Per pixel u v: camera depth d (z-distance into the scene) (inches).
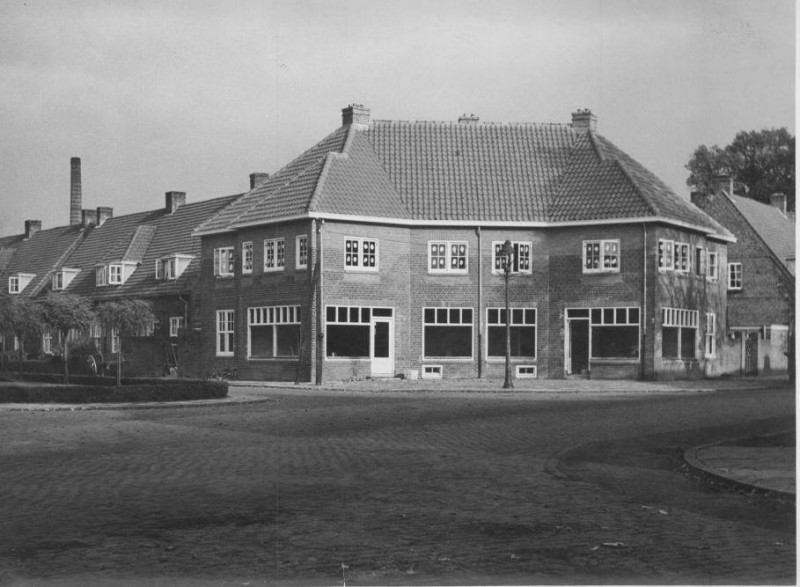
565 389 1312.7
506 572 314.0
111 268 2177.7
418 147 1707.7
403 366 1596.9
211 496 452.4
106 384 1371.8
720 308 1743.4
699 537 362.6
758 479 475.5
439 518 399.5
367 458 589.6
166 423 821.2
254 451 624.7
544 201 1632.6
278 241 1612.9
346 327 1574.8
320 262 1535.4
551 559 330.3
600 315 1563.7
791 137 2297.0
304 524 387.9
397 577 308.8
